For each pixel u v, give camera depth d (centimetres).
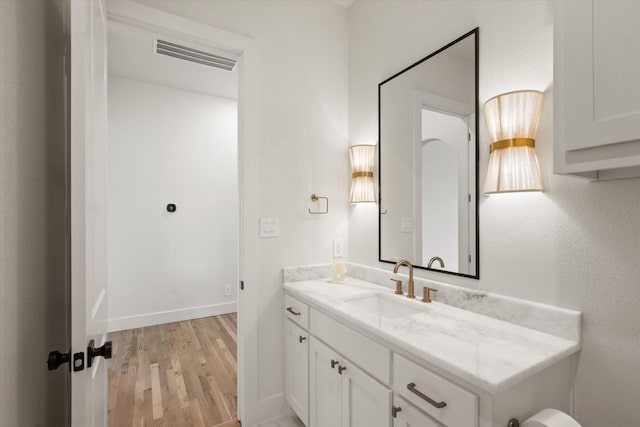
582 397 104
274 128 194
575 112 82
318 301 153
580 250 106
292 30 203
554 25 87
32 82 88
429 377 96
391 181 187
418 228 168
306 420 166
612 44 76
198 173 379
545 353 96
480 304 134
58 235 111
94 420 99
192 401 205
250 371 183
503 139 118
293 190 201
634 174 91
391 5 188
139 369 247
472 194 140
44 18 97
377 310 171
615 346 98
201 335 320
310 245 206
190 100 375
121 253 337
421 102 166
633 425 94
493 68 133
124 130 339
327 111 215
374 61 201
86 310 82
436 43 159
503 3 129
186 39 172
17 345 79
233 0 182
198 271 378
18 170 80
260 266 189
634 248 95
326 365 148
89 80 94
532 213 119
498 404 82
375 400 117
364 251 208
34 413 89
